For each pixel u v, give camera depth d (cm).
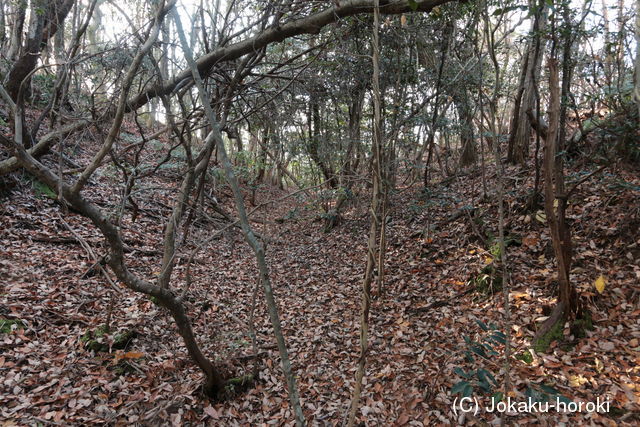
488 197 680
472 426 313
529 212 584
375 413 348
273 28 369
